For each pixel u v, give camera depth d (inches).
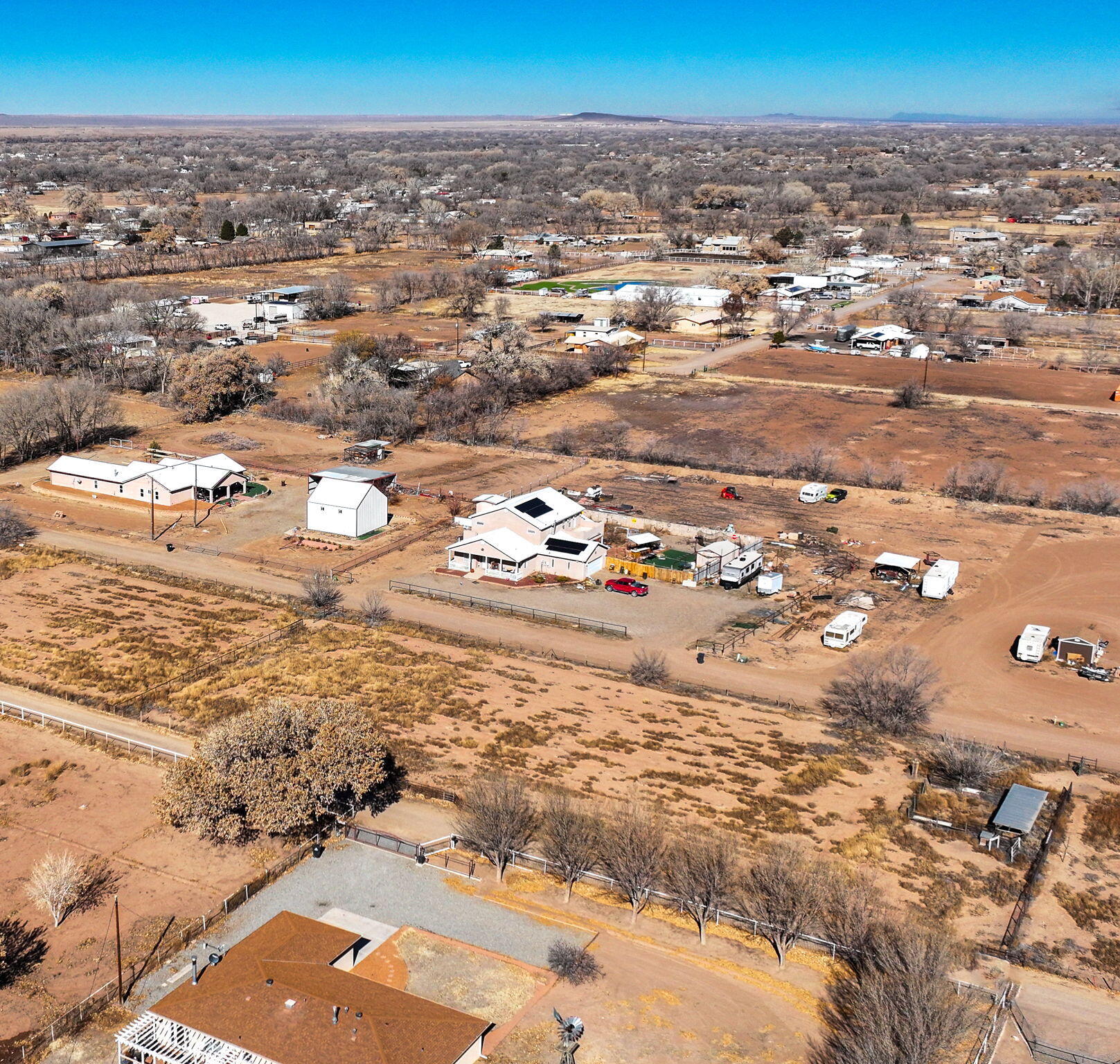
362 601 3686.0
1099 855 2327.8
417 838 2329.0
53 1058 1704.0
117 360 6914.4
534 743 2753.4
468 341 7869.1
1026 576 3905.0
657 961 1963.6
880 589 3804.1
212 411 6082.7
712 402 6510.8
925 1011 1646.2
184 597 3705.7
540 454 5447.8
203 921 2009.1
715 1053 1742.1
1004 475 5004.9
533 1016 1806.1
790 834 2368.4
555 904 2123.5
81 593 3718.0
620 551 4111.7
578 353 7524.6
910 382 6476.4
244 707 2910.9
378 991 1752.0
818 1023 1815.9
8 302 7180.1
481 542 3922.2
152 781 2544.3
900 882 2204.7
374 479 4493.1
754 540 4151.1
